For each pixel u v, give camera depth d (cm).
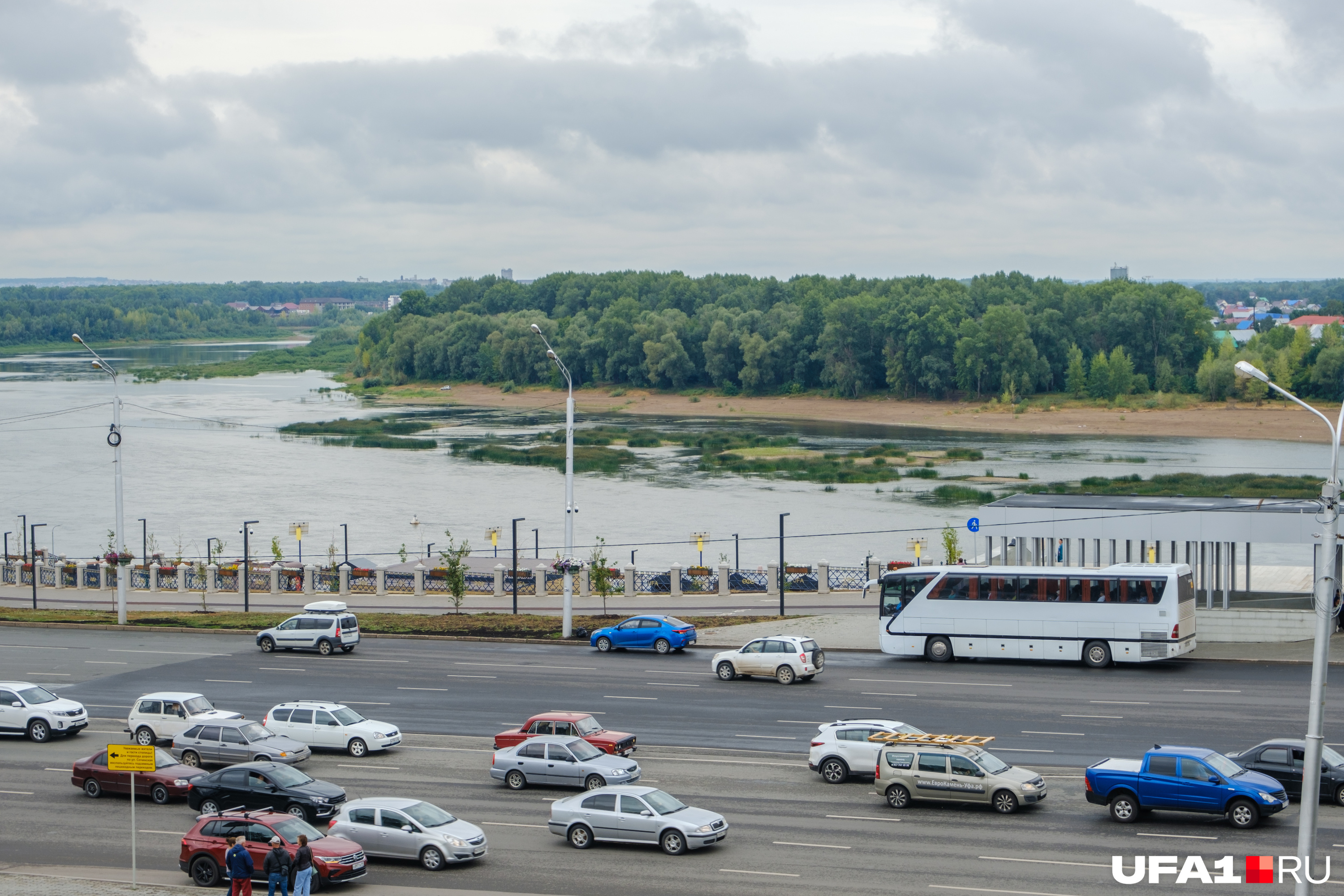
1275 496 11119
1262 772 3456
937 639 5575
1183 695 4725
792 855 3077
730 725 4497
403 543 10500
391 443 18412
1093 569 5372
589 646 6184
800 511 12025
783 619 6612
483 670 5581
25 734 4512
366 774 3975
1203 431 19000
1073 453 16712
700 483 14212
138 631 6744
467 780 3906
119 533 6950
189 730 4066
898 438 19125
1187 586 5341
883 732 3806
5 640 6488
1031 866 2941
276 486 14088
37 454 17062
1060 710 4556
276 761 3816
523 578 7925
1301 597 5991
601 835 3197
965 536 10456
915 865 2975
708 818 3159
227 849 2939
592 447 17838
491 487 14000
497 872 3017
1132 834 3203
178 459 16512
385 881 2973
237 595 8000
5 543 9500
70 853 3244
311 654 6038
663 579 7638
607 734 4022
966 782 3444
